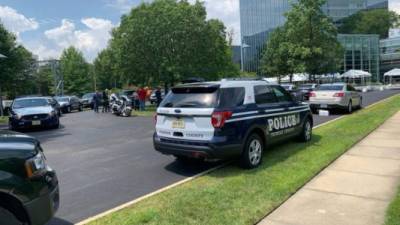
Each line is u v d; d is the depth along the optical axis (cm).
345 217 474
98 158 916
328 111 1791
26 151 378
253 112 745
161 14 2881
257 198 543
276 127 823
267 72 6231
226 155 685
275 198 542
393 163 734
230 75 4562
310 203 527
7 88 4416
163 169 771
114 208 537
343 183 614
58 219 504
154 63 2864
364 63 7550
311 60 3769
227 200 538
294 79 5600
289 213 493
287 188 583
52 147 1120
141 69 2906
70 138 1317
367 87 5075
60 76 5991
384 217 469
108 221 479
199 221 466
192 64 2902
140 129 1515
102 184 671
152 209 512
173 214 489
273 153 861
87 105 4003
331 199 540
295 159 787
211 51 3016
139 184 664
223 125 676
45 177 389
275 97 857
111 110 2650
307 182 625
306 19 3706
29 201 364
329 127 1253
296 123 922
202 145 680
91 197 596
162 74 2914
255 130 754
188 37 2886
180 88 740
